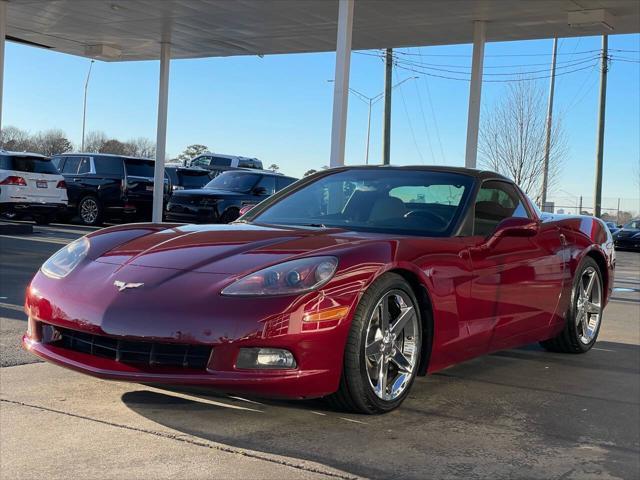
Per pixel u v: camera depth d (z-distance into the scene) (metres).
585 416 3.76
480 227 4.34
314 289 3.10
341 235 3.70
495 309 4.20
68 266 3.61
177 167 19.83
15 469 2.75
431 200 4.36
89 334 3.25
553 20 13.02
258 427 3.30
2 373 4.11
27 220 18.20
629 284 11.88
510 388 4.31
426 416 3.62
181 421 3.35
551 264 4.84
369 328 3.32
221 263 3.32
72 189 17.36
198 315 3.04
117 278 3.33
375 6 12.51
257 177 15.54
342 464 2.89
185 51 17.55
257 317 3.00
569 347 5.36
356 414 3.52
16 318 5.68
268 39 15.71
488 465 2.96
